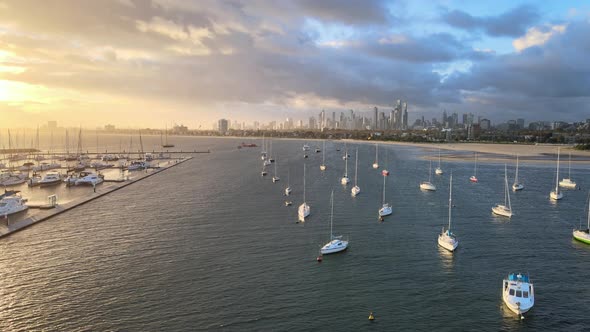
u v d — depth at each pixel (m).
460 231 94.38
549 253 79.25
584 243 85.44
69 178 171.00
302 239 87.19
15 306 56.62
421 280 65.62
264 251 79.25
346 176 175.88
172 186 162.12
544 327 51.62
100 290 61.50
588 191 149.12
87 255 77.06
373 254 77.81
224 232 92.44
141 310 55.31
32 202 127.75
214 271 68.88
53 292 60.94
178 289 61.81
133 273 68.00
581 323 52.62
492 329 51.06
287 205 122.00
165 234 91.00
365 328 51.00
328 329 50.66
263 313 54.50
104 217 107.88
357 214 110.81
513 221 104.12
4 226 95.94
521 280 61.16
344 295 60.00
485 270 70.12
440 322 52.59
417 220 104.38
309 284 63.81
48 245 83.31
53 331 50.28
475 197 136.62
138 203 127.00
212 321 52.38
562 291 62.16
